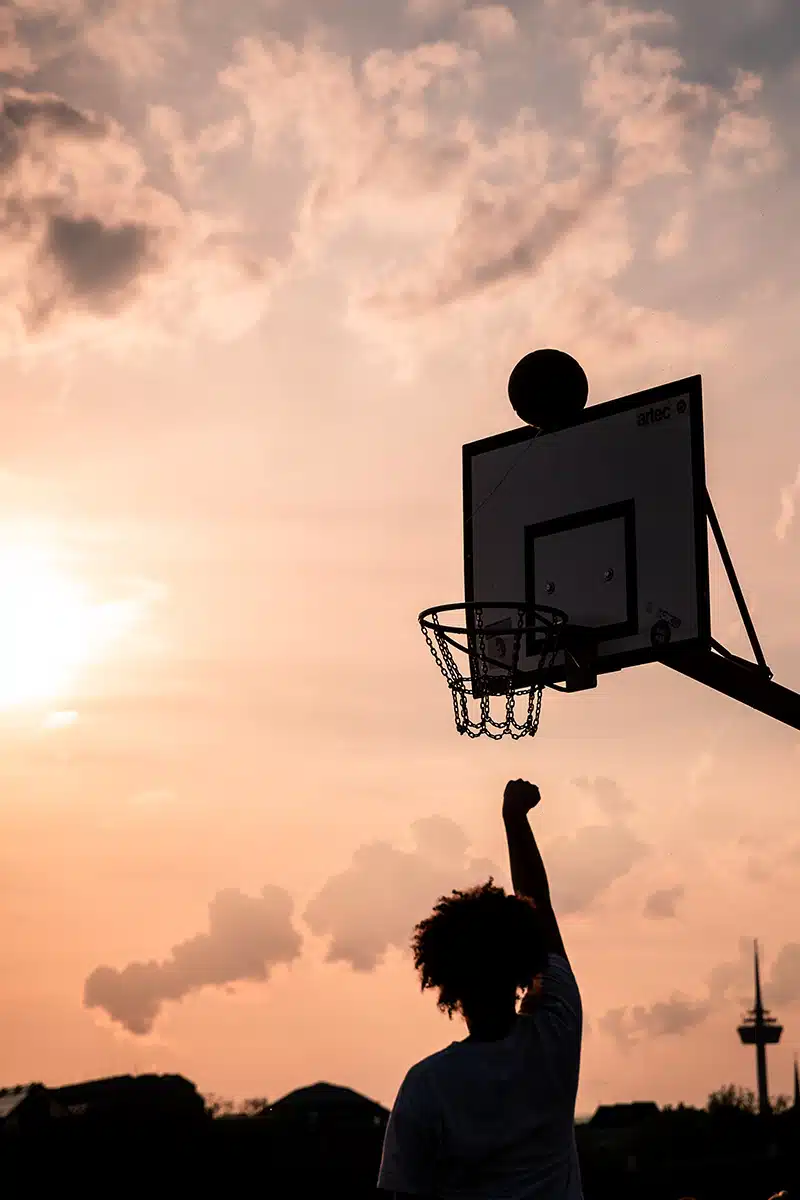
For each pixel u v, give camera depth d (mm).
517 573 8055
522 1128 2783
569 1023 2914
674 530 7441
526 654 7805
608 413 7871
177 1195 32031
